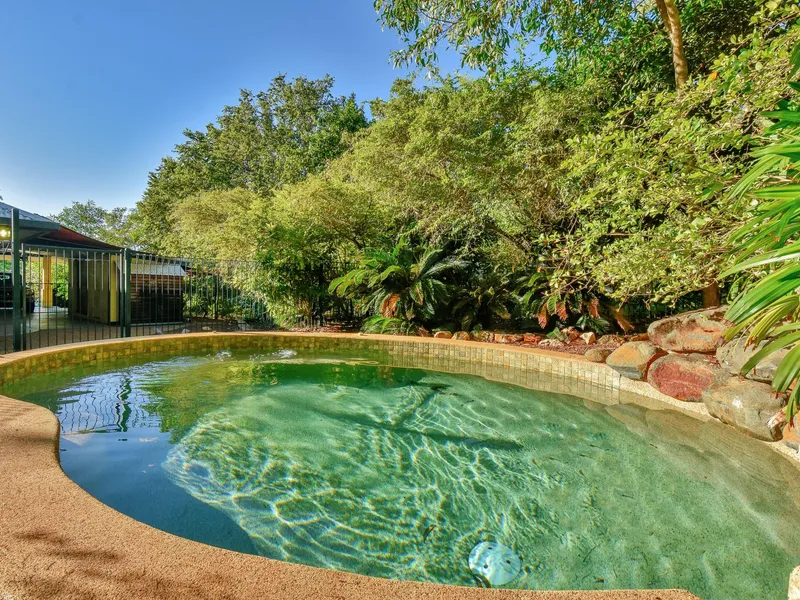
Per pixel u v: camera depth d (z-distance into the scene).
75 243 9.09
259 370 5.46
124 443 2.96
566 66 7.19
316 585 1.06
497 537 2.01
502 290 8.12
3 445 2.03
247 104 24.70
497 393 4.62
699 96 2.81
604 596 1.02
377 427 3.54
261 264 8.91
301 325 9.14
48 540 1.22
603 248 3.95
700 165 2.81
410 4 5.29
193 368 5.48
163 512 2.10
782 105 2.47
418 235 9.49
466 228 8.57
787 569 1.74
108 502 2.16
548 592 1.05
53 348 4.99
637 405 4.18
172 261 10.02
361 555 1.85
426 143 7.56
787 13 3.00
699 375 3.76
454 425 3.62
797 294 1.41
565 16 6.09
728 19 5.69
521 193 7.38
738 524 2.09
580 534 2.04
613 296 4.05
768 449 2.92
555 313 7.41
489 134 7.41
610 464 2.84
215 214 13.00
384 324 7.84
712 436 3.27
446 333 7.46
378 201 9.26
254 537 1.94
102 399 4.00
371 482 2.57
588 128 6.25
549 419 3.78
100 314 9.45
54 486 1.60
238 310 9.64
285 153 20.56
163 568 1.11
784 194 1.27
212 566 1.13
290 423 3.58
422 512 2.23
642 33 6.34
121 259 6.71
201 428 3.35
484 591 1.05
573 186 6.36
